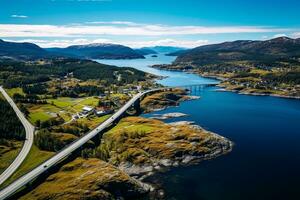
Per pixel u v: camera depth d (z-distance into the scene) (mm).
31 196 146500
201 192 157750
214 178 173375
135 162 194000
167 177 177125
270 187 161000
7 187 146000
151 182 171375
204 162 197000
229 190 159000
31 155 194625
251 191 157250
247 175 176125
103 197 150375
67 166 175500
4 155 195625
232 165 191250
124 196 156000
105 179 159125
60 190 150875
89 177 161125
